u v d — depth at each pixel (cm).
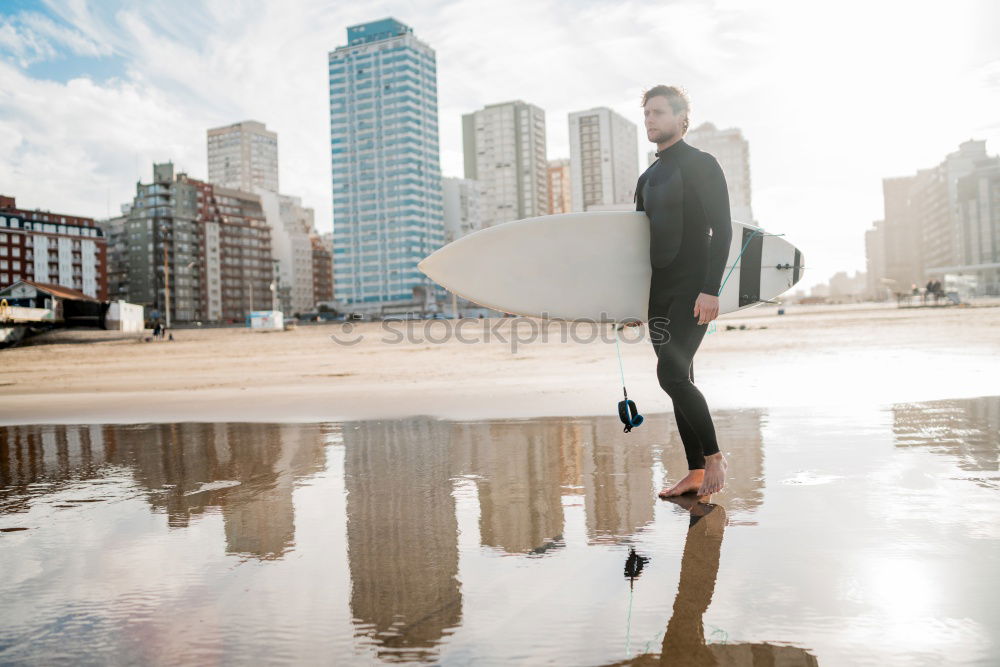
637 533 227
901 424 427
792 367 866
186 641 155
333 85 14125
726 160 16612
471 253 361
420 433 469
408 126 13525
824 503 254
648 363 1066
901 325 1992
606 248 335
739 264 353
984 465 308
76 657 149
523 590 180
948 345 1144
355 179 13988
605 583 183
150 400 765
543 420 507
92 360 1988
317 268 16512
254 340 3262
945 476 289
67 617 171
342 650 148
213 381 1046
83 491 321
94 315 4709
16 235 9412
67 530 252
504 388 743
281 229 15188
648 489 290
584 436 432
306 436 475
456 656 144
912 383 644
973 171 14688
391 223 13725
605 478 313
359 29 14212
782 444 375
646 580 184
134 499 300
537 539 224
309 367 1311
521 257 349
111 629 163
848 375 737
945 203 16038
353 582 189
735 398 582
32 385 1105
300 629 160
